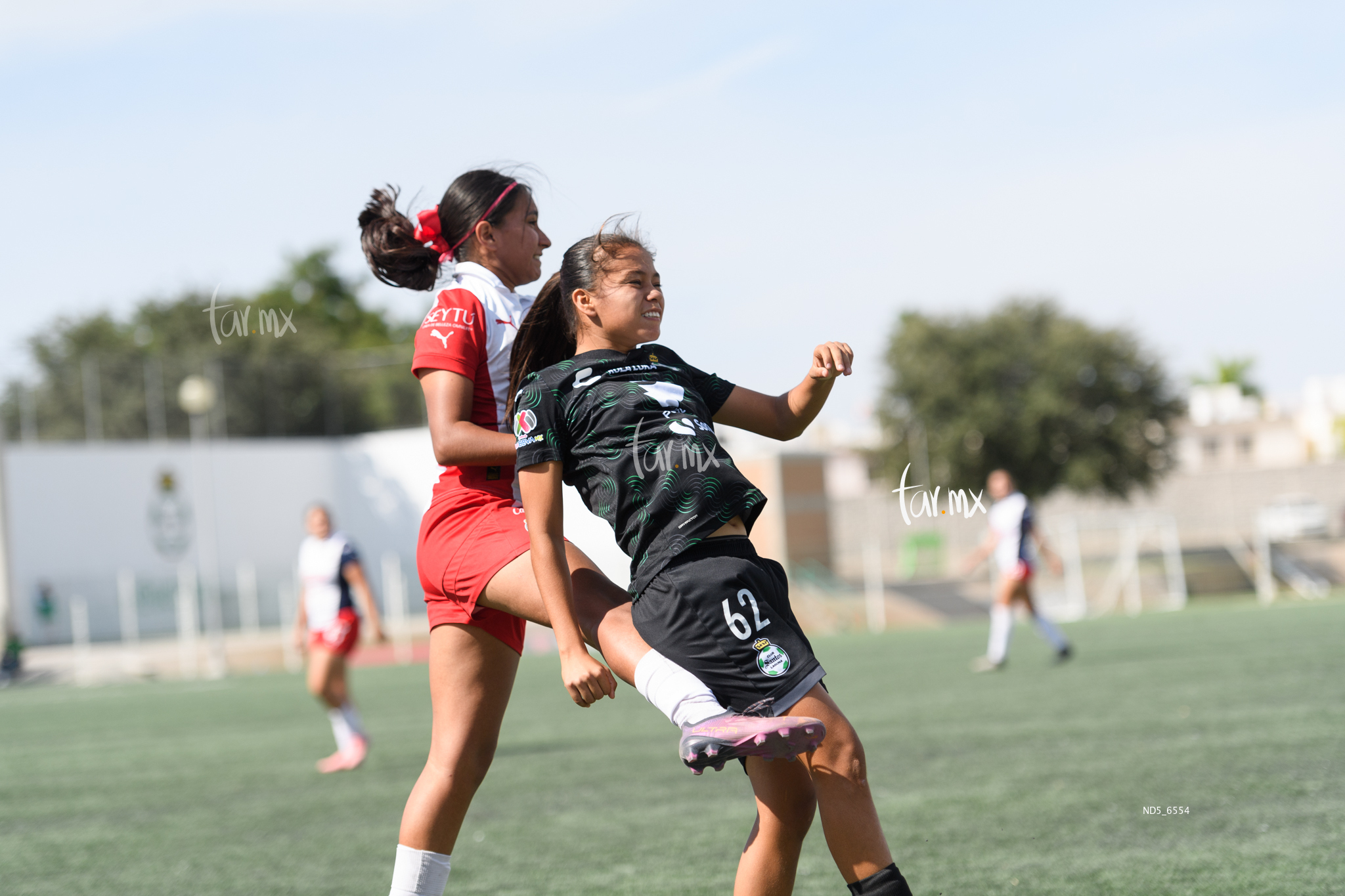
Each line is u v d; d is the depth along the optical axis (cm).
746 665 1044
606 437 1120
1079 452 14412
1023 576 4972
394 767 3106
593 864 1777
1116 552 12550
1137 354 14600
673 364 1189
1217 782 2152
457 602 1213
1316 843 1656
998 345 14362
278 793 2741
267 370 14138
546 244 1386
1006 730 3036
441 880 1194
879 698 4019
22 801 2805
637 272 1164
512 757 3069
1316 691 3425
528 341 1245
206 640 10681
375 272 1372
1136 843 1716
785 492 11569
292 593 11444
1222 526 15462
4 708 6316
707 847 1855
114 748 3941
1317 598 9969
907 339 14512
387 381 14688
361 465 14138
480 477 1239
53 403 12850
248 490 13638
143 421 13262
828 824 1047
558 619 1086
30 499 12156
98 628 11688
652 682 1058
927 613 10825
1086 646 5834
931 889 1523
